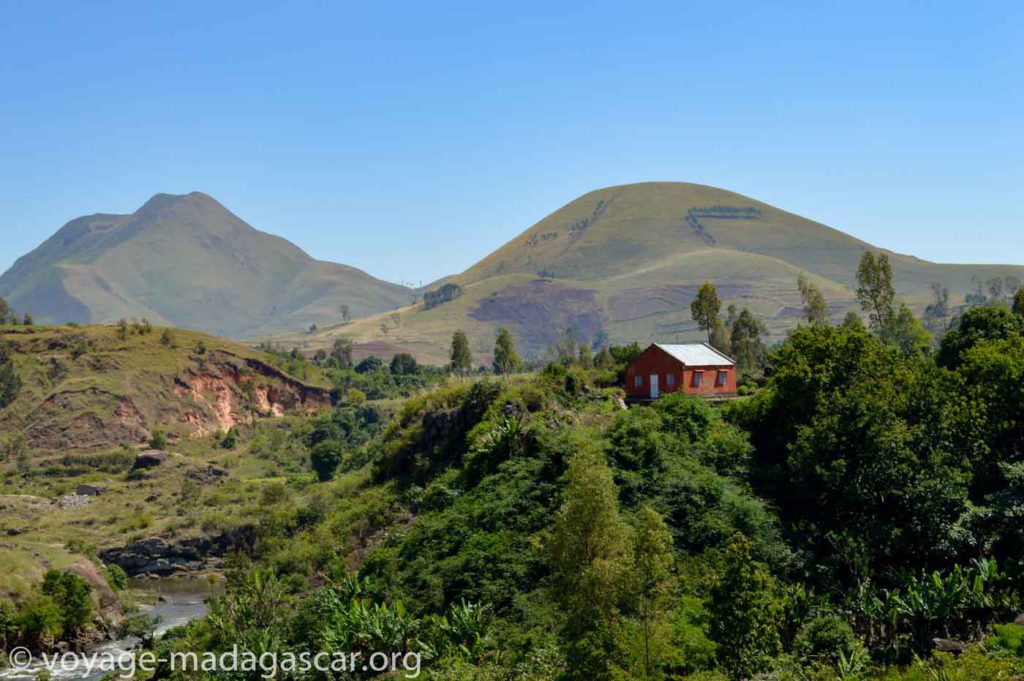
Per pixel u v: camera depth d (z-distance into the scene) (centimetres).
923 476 6512
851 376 7831
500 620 6594
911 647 5444
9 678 9081
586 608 5456
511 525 7581
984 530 6259
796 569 6431
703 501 7125
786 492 7500
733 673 5081
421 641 6581
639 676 5106
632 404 9812
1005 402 7269
